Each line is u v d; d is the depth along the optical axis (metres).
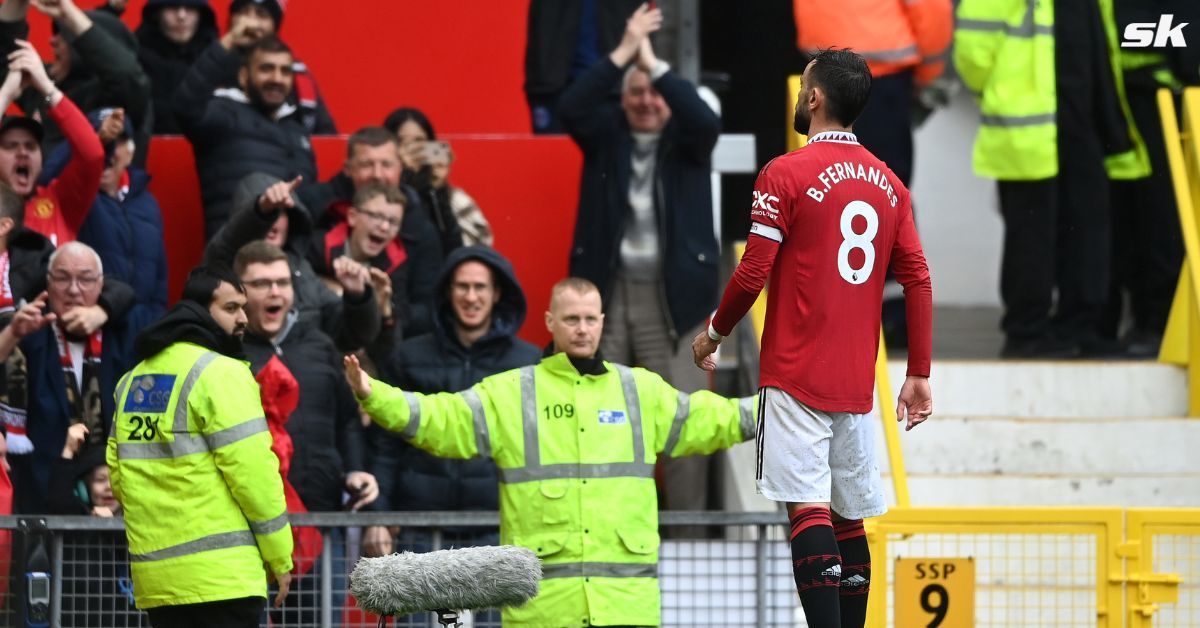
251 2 31.03
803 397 19.22
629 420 22.91
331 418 26.06
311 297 27.66
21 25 29.09
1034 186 32.91
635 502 22.69
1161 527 24.61
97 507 24.30
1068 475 31.08
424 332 29.86
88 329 25.70
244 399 20.97
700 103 30.20
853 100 19.59
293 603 23.61
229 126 30.62
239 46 30.89
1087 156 33.31
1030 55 32.81
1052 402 32.19
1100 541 24.69
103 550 23.14
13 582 22.45
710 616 24.62
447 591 16.02
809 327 19.23
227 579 20.72
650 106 30.47
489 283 26.78
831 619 18.80
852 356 19.36
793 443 19.28
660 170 30.58
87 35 28.98
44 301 24.56
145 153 30.84
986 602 26.31
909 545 25.11
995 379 32.12
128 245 28.92
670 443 23.08
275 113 31.17
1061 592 26.12
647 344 30.72
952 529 24.59
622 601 22.33
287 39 37.00
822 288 19.22
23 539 22.50
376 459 26.45
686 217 30.56
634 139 30.70
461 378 26.66
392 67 37.22
